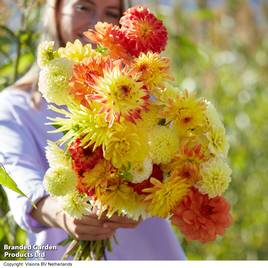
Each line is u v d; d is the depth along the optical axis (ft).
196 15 12.46
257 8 19.52
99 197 5.24
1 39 8.73
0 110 6.74
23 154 6.44
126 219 5.59
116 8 6.93
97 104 5.05
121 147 5.03
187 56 14.67
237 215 15.34
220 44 17.39
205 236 5.35
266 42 19.61
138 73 5.11
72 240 6.31
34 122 6.71
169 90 5.37
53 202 6.03
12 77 8.75
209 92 15.16
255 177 16.69
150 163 5.18
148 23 5.56
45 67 5.41
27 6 8.48
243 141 16.21
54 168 5.21
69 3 6.82
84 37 6.79
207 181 5.28
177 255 7.25
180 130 5.26
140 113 5.14
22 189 6.19
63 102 5.29
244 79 18.70
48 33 6.96
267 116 17.33
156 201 5.21
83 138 5.16
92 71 5.16
